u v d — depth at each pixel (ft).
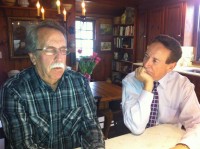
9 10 11.25
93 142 3.34
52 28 3.30
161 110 4.50
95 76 20.52
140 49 16.80
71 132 3.75
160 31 14.66
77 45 19.43
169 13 13.91
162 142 3.54
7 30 11.43
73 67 13.28
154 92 4.46
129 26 18.15
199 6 13.15
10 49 11.61
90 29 19.83
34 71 3.56
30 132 3.31
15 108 3.23
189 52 13.66
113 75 21.12
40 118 3.44
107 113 7.18
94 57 8.09
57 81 3.61
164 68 4.18
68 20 12.93
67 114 3.68
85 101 3.86
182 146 3.26
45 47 3.18
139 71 4.20
